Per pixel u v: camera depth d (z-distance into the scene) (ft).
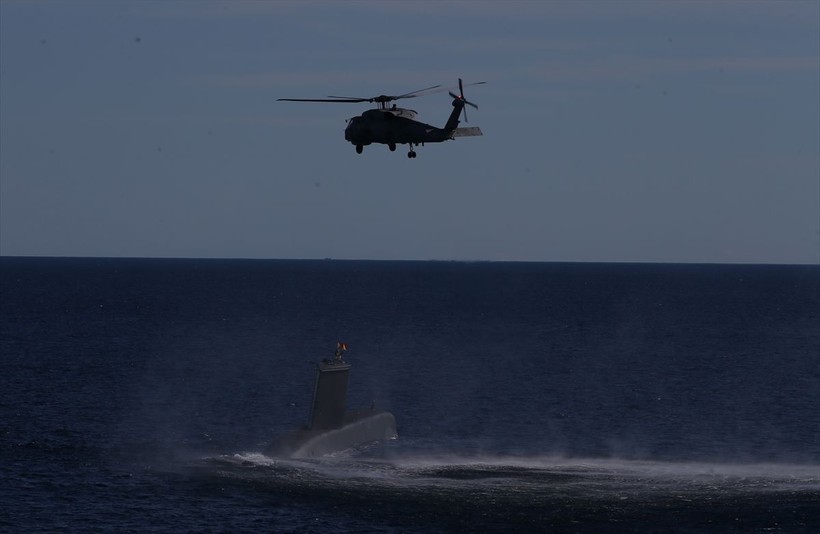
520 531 486.38
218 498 531.50
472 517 505.25
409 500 530.27
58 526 488.02
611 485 568.82
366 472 587.27
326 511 512.22
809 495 545.44
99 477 575.38
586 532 485.56
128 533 479.82
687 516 507.30
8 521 494.18
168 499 530.68
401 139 638.94
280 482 560.20
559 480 580.30
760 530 487.20
